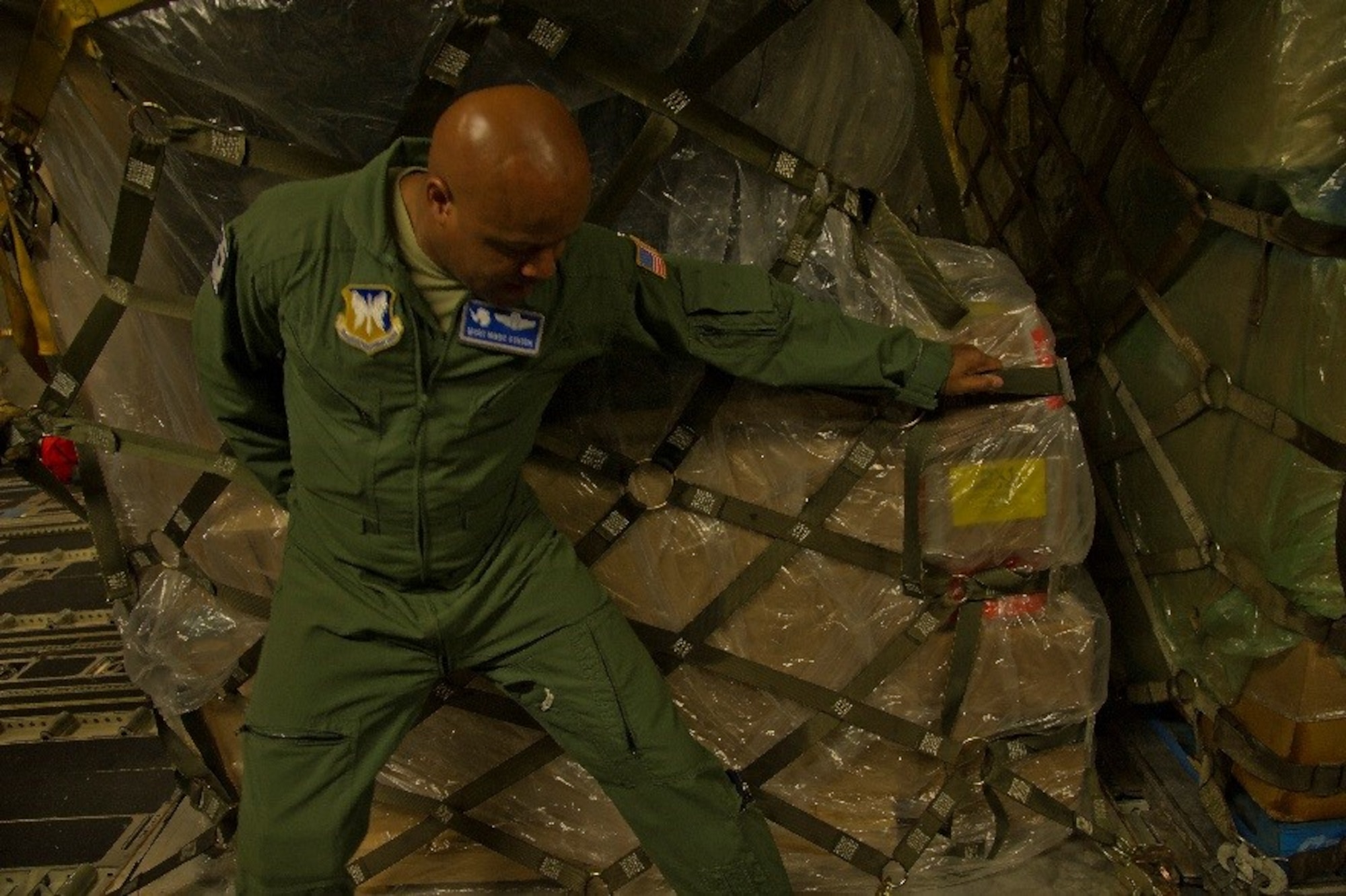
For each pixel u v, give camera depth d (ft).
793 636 5.87
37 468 5.95
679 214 5.57
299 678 4.94
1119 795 7.04
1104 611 5.93
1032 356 5.38
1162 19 5.94
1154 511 6.73
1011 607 5.78
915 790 6.38
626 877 6.40
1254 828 6.29
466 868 6.75
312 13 4.50
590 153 5.49
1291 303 5.23
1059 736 6.17
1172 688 6.65
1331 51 4.73
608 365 5.39
